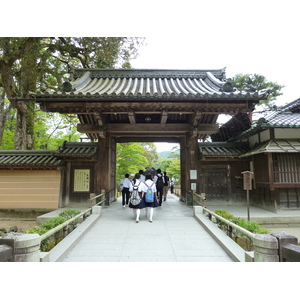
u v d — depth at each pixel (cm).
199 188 998
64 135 1978
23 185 1068
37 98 727
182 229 642
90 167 1099
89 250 487
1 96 1758
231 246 474
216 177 1112
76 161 1104
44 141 1955
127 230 633
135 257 450
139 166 1967
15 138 1424
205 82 1098
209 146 1148
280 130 952
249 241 511
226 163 1116
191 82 1091
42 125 1891
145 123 1008
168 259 440
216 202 1094
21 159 1076
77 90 877
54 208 1045
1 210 1054
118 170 1794
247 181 706
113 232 615
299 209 903
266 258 329
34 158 1090
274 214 877
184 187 1148
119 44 1395
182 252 475
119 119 1078
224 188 1105
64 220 571
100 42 1309
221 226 643
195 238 564
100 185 1006
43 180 1069
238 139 1202
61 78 1480
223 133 1404
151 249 493
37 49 1180
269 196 948
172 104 757
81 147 1118
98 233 606
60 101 749
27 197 1059
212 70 1146
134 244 524
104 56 1377
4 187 1068
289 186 896
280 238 328
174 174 2411
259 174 1011
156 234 597
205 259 439
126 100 747
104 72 1128
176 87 1002
